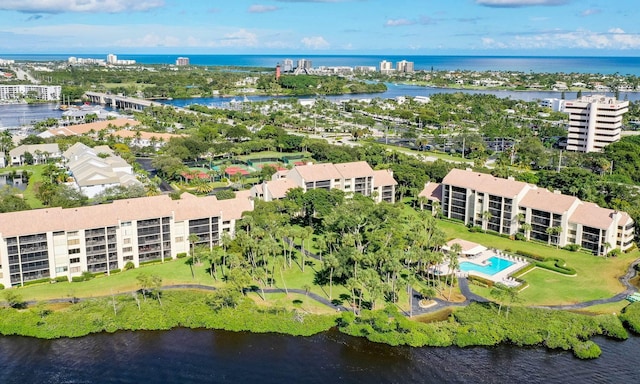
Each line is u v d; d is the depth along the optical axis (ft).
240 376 483.51
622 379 480.23
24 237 618.44
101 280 647.15
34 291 613.11
